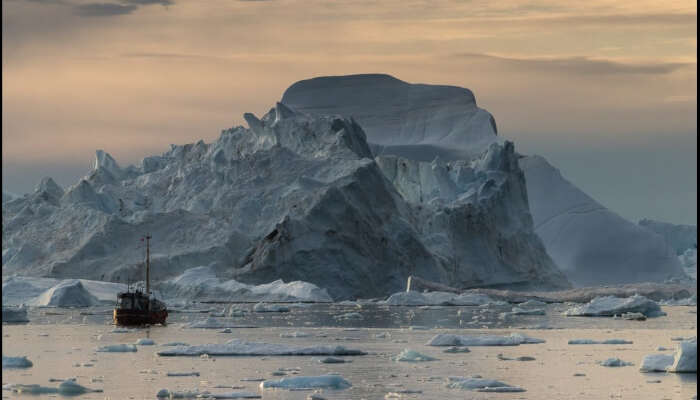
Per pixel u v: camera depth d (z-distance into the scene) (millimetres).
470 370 81500
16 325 151875
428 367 83500
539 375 78188
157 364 85500
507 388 69750
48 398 66750
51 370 81938
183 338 121250
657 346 105688
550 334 128375
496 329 139750
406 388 70562
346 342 112750
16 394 68188
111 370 81438
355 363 86312
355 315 174625
